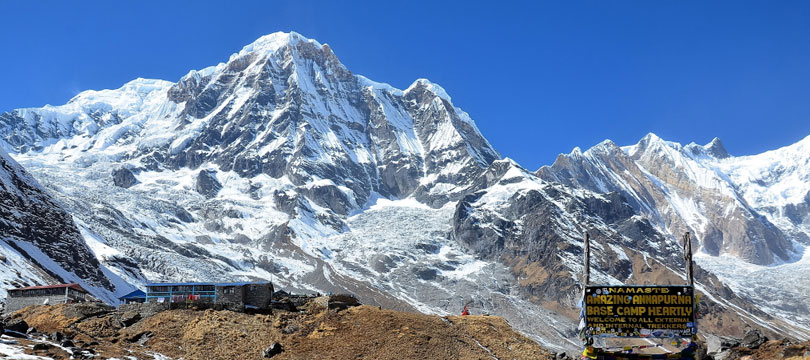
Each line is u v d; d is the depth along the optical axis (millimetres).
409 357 112812
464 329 127062
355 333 119000
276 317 123438
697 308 76375
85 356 96812
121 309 125438
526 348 123312
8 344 96375
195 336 115625
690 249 77438
